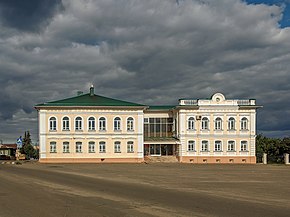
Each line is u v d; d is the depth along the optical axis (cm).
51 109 7412
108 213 1485
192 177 3616
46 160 7356
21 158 9950
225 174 4100
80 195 2059
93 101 7644
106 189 2398
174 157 7794
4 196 1998
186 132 7681
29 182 2852
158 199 1916
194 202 1814
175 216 1435
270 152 9456
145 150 7944
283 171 4731
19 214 1467
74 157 7431
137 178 3438
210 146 7700
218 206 1691
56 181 2980
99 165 6244
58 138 7419
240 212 1534
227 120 7731
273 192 2325
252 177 3662
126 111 7581
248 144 7719
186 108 7694
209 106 7712
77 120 7488
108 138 7531
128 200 1866
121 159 7525
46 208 1603
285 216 1460
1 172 4053
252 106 7675
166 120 8200
